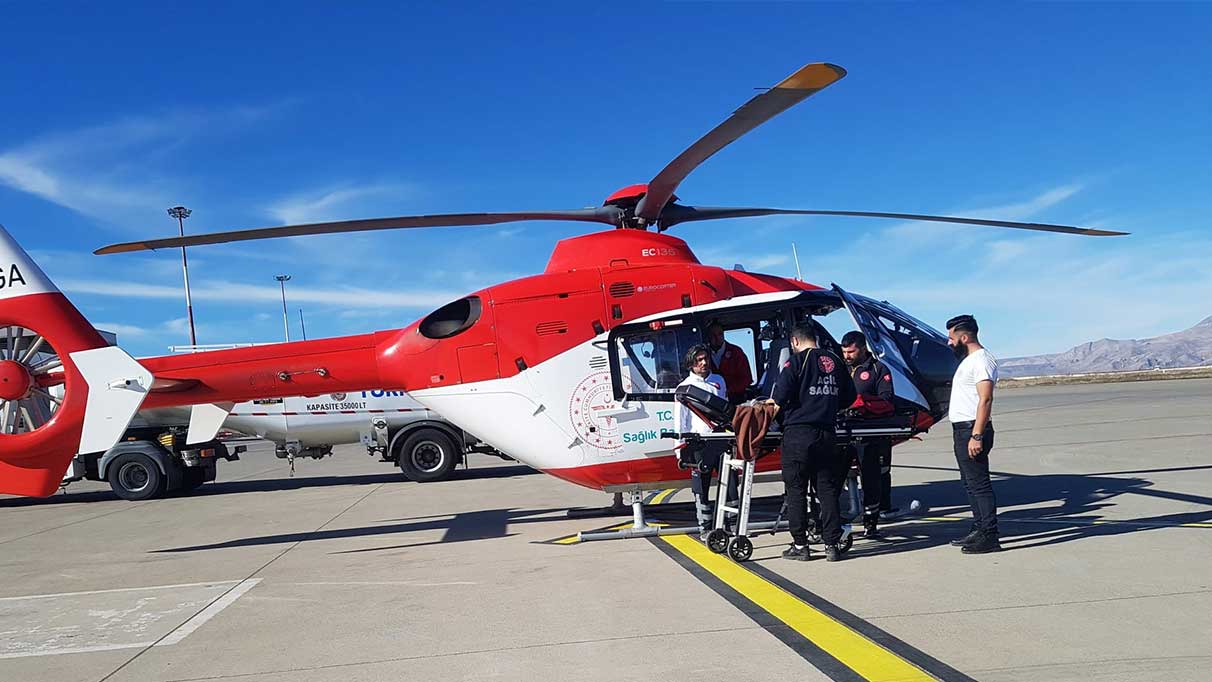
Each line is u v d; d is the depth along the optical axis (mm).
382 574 6445
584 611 4887
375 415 14523
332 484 14898
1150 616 4141
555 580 5812
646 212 8109
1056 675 3393
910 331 7785
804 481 5945
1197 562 5207
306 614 5270
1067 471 10367
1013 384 47500
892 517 7555
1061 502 8016
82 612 5680
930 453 14891
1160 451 11914
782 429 5988
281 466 20203
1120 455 11734
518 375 7832
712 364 7562
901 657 3721
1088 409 22859
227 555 7781
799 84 5133
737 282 8227
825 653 3840
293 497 12953
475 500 11250
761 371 7945
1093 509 7469
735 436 6184
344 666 4121
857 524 7242
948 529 6918
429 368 8070
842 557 6039
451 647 4328
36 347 8383
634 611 4820
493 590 5617
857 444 6629
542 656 4070
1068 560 5449
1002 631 4023
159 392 8391
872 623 4285
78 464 13594
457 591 5660
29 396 8320
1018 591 4750
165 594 6137
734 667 3717
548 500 10844
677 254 8266
